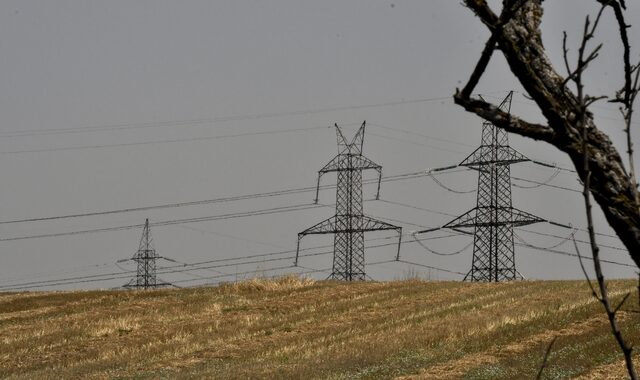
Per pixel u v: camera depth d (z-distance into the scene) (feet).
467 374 289.74
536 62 43.32
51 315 545.44
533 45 43.47
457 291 545.85
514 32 43.52
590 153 42.88
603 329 352.90
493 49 43.52
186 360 382.01
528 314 411.34
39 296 627.87
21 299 616.80
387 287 588.91
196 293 601.62
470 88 44.57
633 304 409.49
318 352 367.86
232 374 322.34
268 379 306.76
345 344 381.19
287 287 594.24
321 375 309.01
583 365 284.00
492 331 377.91
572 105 43.06
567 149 43.32
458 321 410.93
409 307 494.18
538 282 561.02
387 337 389.80
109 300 593.83
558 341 342.23
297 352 374.22
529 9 44.16
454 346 353.72
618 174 42.68
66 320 513.45
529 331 370.12
